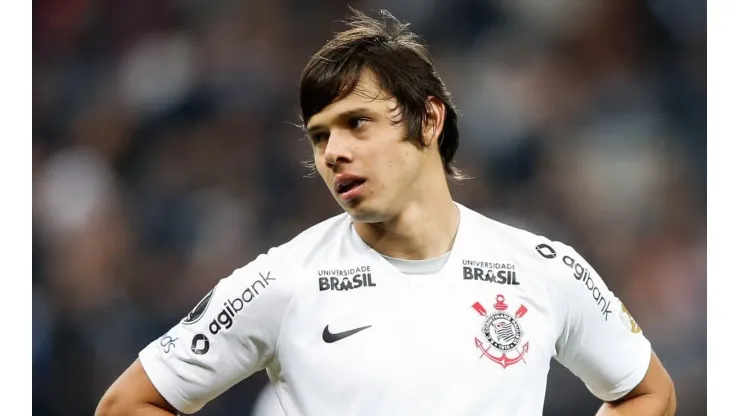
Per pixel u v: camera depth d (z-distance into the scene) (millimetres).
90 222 31125
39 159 32688
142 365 11883
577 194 32094
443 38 34719
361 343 11414
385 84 11391
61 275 30109
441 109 12094
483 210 31562
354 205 11414
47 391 28188
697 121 33625
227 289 11812
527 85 33875
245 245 30750
